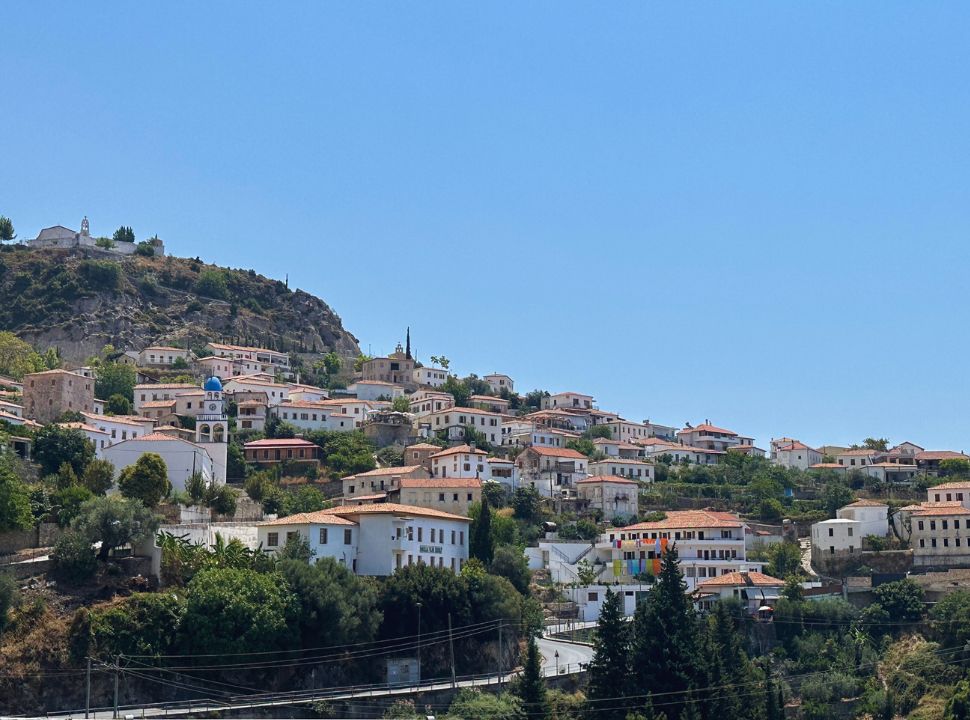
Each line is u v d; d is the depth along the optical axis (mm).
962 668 194750
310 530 187625
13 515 175375
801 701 196875
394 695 159250
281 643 162625
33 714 146750
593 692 160125
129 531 170875
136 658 155000
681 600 166875
